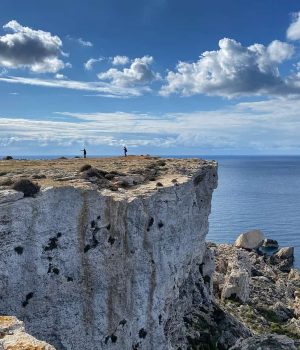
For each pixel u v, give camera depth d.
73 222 32.00
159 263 39.06
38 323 28.89
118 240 34.91
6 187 31.05
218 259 91.12
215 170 64.56
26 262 28.78
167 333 41.88
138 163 62.56
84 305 31.73
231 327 53.66
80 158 77.62
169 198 42.44
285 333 60.31
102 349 32.22
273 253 120.75
